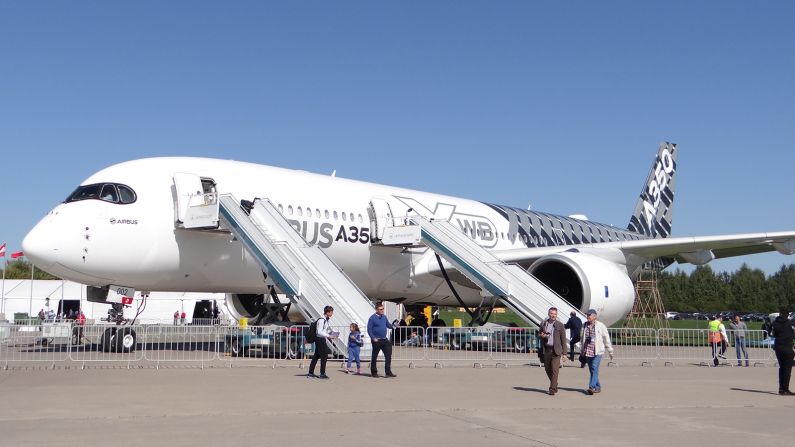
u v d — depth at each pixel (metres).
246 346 18.28
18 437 7.22
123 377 12.82
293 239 17.80
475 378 13.59
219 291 19.84
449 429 8.03
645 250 23.83
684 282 114.31
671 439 7.62
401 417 8.81
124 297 18.84
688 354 21.75
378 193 23.22
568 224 30.95
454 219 25.36
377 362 16.70
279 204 19.64
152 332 18.94
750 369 17.12
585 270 20.22
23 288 46.78
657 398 11.08
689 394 11.68
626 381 13.63
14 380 12.29
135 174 17.70
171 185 17.95
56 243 16.08
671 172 37.50
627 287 20.78
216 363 15.78
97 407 9.27
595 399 10.84
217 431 7.68
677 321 69.12
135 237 17.05
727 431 8.15
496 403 10.20
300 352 17.91
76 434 7.41
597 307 20.08
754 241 22.48
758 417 9.23
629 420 8.87
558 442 7.37
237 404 9.66
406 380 13.07
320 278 17.31
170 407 9.32
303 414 8.93
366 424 8.27
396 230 21.27
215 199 17.16
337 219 21.02
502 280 19.14
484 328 19.91
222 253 18.48
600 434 7.87
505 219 27.77
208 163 19.20
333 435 7.55
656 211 36.59
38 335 18.73
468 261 20.02
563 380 13.55
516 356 18.89
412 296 24.22
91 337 19.31
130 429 7.73
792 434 7.99
